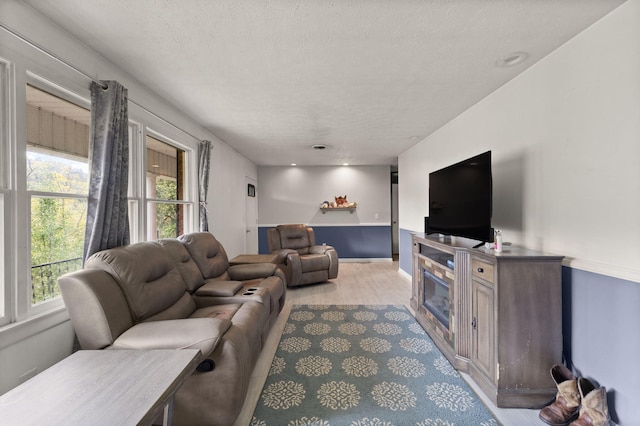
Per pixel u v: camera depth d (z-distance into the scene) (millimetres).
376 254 6578
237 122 3283
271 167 6527
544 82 1869
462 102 2650
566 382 1538
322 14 1455
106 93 1792
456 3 1367
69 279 1367
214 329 1409
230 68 2029
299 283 4191
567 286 1676
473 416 1577
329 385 1865
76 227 1766
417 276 2990
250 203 5902
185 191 3223
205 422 1402
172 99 2598
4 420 748
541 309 1646
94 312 1364
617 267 1412
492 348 1706
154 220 2688
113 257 1604
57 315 1506
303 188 6551
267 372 2018
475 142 2703
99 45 1733
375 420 1552
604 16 1465
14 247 1348
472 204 2213
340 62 1944
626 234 1385
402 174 5078
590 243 1559
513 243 2154
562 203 1730
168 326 1434
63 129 1674
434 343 2451
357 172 6562
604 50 1474
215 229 3861
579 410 1472
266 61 1933
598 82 1507
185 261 2367
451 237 2834
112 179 1795
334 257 4559
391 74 2115
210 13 1448
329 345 2422
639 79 1323
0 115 1313
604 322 1472
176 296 1981
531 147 1984
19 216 1367
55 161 1625
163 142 2801
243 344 1521
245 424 1521
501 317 1651
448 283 2227
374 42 1707
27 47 1388
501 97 2314
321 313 3191
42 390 876
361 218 6574
